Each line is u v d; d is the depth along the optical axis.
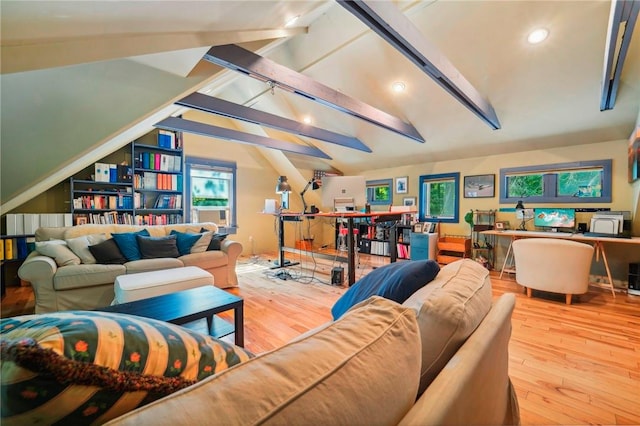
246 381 0.42
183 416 0.36
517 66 2.97
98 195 4.26
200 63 2.27
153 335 0.55
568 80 2.98
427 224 5.17
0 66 1.13
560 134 3.78
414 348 0.62
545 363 1.90
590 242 3.62
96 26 1.19
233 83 4.71
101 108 2.08
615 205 3.59
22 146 2.00
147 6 1.11
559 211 3.94
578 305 2.95
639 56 2.55
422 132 4.52
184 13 1.32
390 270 1.33
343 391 0.44
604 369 1.83
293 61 3.68
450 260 4.75
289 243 7.07
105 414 0.46
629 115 3.21
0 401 0.38
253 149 6.46
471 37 2.77
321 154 6.10
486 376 0.79
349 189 3.81
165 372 0.53
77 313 0.54
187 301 1.80
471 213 4.70
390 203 5.99
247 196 6.35
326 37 3.20
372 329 0.60
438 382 0.62
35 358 0.38
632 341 2.18
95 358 0.44
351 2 1.59
